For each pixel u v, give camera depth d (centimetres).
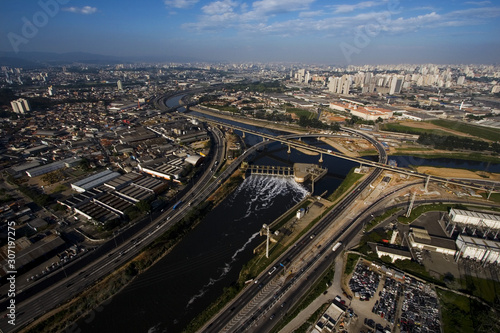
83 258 16738
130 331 13275
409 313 13612
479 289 15238
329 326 12938
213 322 13350
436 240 18700
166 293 15312
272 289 15150
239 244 19350
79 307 13975
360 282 15500
